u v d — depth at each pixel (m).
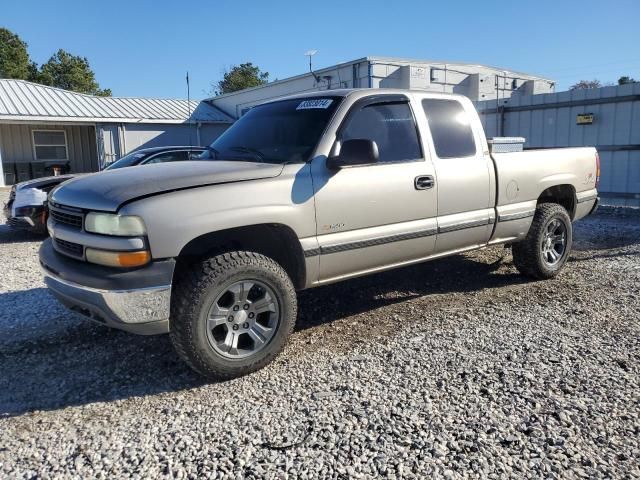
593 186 6.36
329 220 3.99
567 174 5.89
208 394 3.47
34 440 2.97
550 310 4.86
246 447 2.83
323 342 4.26
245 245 4.00
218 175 3.59
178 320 3.43
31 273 6.73
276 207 3.71
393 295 5.45
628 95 11.29
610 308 4.87
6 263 7.34
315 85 20.66
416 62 19.23
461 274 6.19
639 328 4.35
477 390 3.35
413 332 4.39
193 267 3.53
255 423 3.07
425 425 2.97
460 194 4.81
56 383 3.69
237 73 57.84
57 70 56.50
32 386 3.65
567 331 4.32
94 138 25.02
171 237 3.32
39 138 23.73
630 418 2.99
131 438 2.97
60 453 2.84
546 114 12.84
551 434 2.85
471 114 5.09
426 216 4.59
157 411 3.27
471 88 21.42
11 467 2.72
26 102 22.77
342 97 4.32
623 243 7.91
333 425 3.01
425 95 4.79
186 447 2.86
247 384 3.58
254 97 24.55
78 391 3.57
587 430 2.88
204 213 3.43
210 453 2.79
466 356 3.87
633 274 6.03
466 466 2.61
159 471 2.66
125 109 24.56
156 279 3.29
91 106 24.16
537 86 23.61
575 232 8.95
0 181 20.95
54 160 24.11
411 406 3.18
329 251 4.02
